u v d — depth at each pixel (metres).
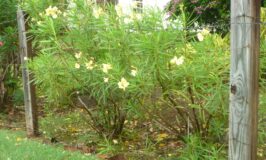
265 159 2.11
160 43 1.94
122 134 2.56
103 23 2.24
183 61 1.91
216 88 1.91
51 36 2.41
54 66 2.43
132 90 2.05
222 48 2.06
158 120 2.32
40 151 2.23
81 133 2.71
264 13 3.07
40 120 3.01
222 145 2.03
